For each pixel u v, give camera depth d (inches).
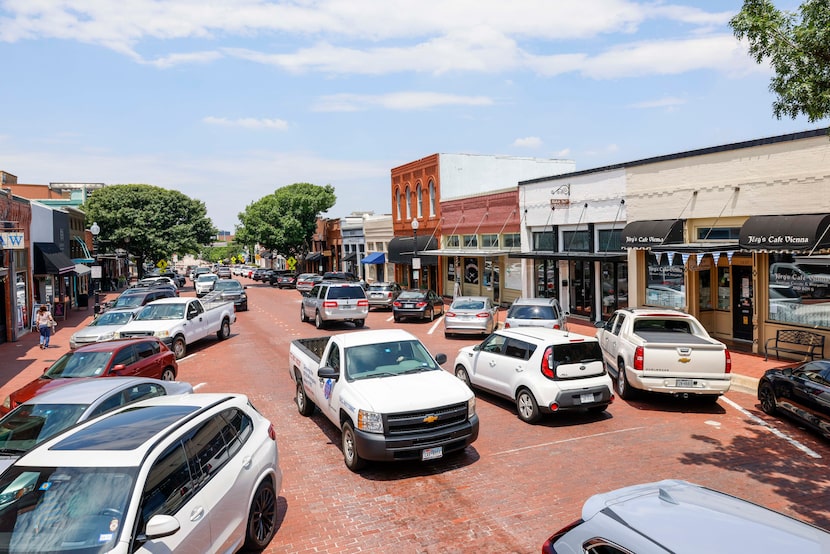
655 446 366.3
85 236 1966.0
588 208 906.7
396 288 1311.5
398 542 248.5
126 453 186.1
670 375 440.1
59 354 792.9
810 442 373.1
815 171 565.9
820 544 140.7
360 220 2158.0
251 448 239.6
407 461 343.9
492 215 1195.9
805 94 356.2
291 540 251.4
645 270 794.2
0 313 900.0
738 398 487.8
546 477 317.1
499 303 1208.8
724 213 666.2
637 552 142.2
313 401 416.8
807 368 402.0
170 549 173.6
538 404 405.1
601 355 419.8
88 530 164.7
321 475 325.4
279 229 2388.0
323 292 948.0
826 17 347.6
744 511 160.2
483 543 246.2
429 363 376.5
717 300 726.5
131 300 952.3
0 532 166.6
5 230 866.1
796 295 597.0
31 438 283.7
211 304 860.6
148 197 2331.4
